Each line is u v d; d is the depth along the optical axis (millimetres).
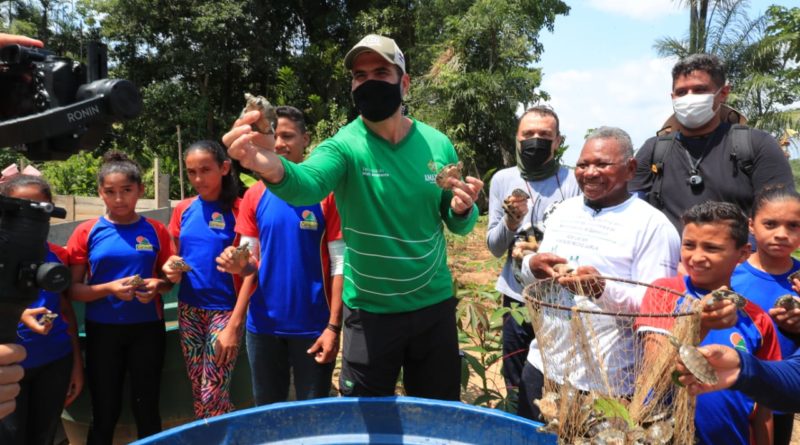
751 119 12109
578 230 2270
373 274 2459
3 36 1316
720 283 1938
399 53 2336
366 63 2293
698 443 1965
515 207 2619
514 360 3215
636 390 1587
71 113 1184
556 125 3145
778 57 12344
